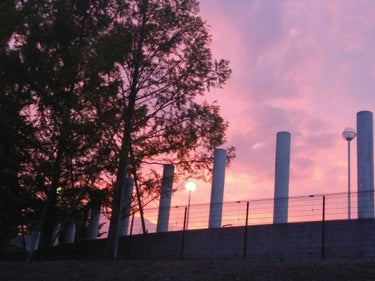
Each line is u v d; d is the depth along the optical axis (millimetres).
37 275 16094
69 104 20438
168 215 27672
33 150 23297
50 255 30047
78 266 16672
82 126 19469
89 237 32844
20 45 23281
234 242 23188
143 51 20641
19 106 22859
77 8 24156
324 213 20594
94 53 19766
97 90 19922
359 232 19469
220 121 21094
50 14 24234
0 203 25516
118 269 15805
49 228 25375
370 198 21188
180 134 20859
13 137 23078
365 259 16609
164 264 16141
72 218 25375
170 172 21875
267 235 22172
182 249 23422
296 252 21031
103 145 19875
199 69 20500
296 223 21422
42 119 22953
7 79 22484
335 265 13938
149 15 20672
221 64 22062
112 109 19938
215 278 13758
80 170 21797
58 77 21359
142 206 21703
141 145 20844
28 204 25156
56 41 23594
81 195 22344
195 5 20812
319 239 20531
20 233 29906
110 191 22922
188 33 20656
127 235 28000
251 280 13234
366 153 24656
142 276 14672
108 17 21953
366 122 25188
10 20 23234
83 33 23625
